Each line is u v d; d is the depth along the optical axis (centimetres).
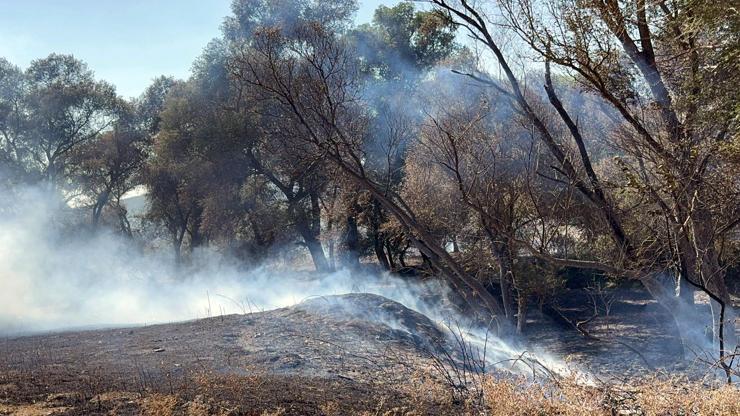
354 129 1939
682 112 1113
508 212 1720
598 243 1656
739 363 1002
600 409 767
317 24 1884
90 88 5234
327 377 980
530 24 1166
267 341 1302
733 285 2431
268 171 3694
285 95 1717
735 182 1085
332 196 3422
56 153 5141
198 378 849
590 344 1908
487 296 1759
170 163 3988
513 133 1753
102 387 821
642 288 2703
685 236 1175
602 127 1570
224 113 3697
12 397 768
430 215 2275
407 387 905
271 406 760
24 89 5212
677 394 792
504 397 793
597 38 1131
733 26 970
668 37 1123
